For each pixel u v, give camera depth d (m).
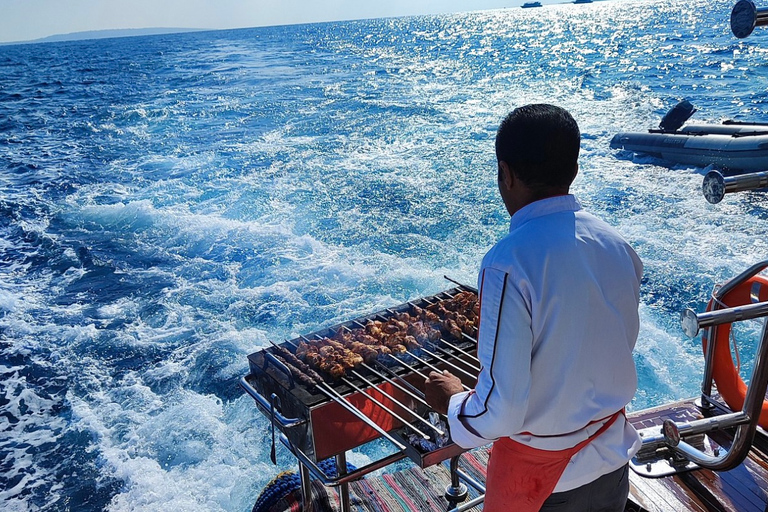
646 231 10.59
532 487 1.73
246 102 31.50
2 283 10.33
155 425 6.30
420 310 2.91
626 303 1.64
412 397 2.47
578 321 1.55
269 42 107.44
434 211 12.48
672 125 16.16
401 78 39.56
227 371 7.25
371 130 21.61
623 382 1.68
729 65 34.25
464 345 2.64
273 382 2.54
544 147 1.58
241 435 6.04
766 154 13.76
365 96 30.97
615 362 1.64
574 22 111.00
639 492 2.89
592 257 1.58
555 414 1.62
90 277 10.44
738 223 10.72
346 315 8.43
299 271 9.95
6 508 5.30
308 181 15.27
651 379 6.37
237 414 6.40
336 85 37.09
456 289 3.18
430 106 26.20
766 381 2.43
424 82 36.53
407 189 14.05
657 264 9.20
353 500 3.45
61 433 6.28
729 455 2.58
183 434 6.10
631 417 3.35
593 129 19.88
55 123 28.36
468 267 9.85
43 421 6.51
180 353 7.74
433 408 2.07
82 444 6.06
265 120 25.42
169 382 7.11
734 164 14.16
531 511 1.76
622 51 49.22
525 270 1.53
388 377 2.46
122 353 7.83
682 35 60.34
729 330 3.20
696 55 41.31
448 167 15.76
